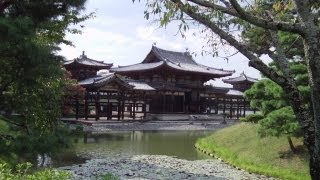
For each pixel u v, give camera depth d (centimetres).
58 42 1947
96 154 2992
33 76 1297
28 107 1549
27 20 1273
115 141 4100
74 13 1738
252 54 791
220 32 773
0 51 1231
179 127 6325
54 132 1420
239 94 8744
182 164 2550
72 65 6619
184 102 8162
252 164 2419
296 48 1900
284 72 795
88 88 6016
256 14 846
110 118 6256
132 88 6475
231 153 2825
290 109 2084
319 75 694
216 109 8600
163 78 7888
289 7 812
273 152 2511
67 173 752
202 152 3309
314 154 723
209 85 8838
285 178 2059
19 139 1280
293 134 2100
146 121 6712
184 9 724
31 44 1245
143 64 8431
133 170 2261
